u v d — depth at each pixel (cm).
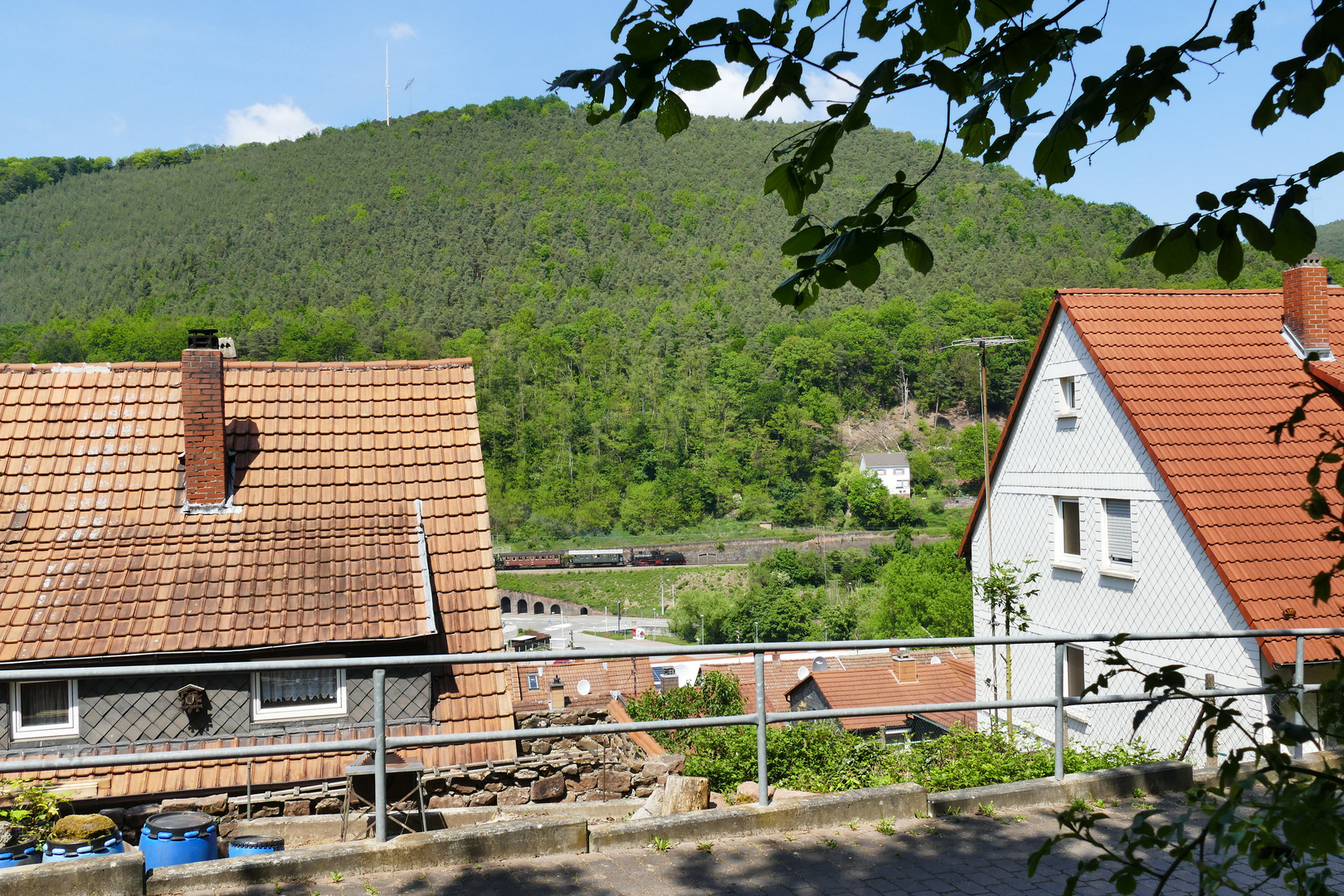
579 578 12938
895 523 15462
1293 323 1798
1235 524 1488
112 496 1350
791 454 17812
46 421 1430
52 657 1111
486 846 551
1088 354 1814
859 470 17300
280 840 862
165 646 1146
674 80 301
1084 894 505
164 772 1121
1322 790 200
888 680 3234
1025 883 524
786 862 554
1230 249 292
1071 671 1855
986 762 973
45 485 1345
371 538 1358
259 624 1195
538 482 17312
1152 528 1636
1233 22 290
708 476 17175
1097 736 1734
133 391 1502
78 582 1218
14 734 1116
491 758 1223
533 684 3303
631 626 11106
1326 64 294
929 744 1117
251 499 1386
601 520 16238
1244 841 198
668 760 1270
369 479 1459
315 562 1305
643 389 19488
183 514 1345
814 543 14125
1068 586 1877
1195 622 1530
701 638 10100
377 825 543
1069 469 1877
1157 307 1869
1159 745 1566
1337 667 236
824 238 308
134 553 1276
